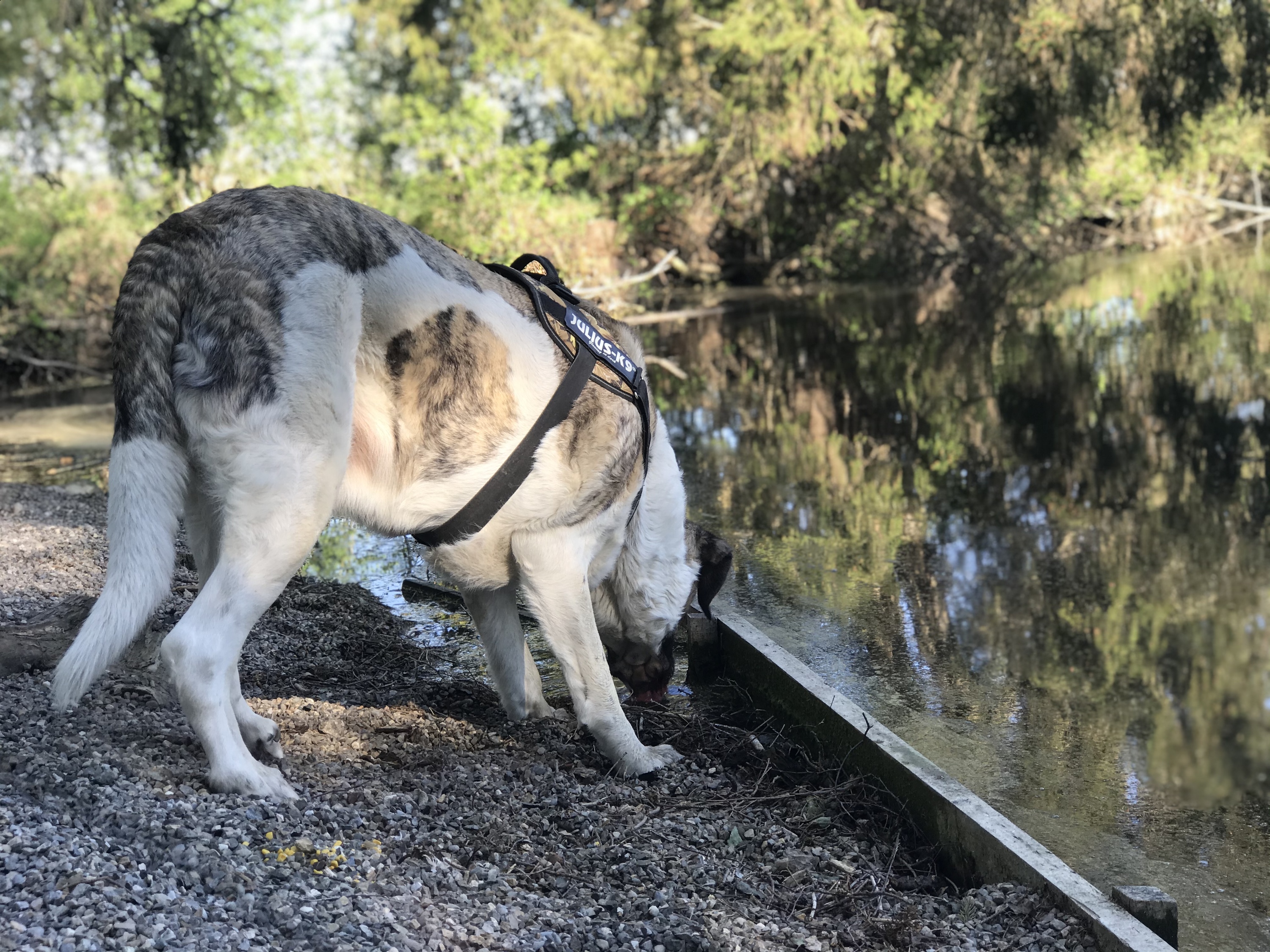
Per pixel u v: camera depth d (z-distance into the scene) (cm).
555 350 175
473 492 172
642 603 205
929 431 527
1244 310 879
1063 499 423
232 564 151
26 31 755
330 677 223
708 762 193
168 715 178
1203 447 502
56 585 254
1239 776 249
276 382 149
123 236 812
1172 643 301
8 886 116
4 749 153
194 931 116
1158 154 1279
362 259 158
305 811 148
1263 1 1005
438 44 1296
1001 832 161
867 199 1273
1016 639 287
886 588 312
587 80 1167
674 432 516
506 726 203
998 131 1154
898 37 1114
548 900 140
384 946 121
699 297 1176
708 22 1198
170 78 834
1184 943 167
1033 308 953
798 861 161
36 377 769
